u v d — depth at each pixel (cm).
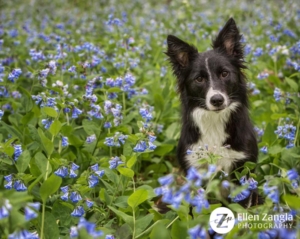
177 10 391
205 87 188
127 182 176
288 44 272
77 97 206
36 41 284
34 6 425
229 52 196
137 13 410
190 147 191
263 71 250
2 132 201
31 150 189
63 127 190
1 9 430
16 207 131
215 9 421
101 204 177
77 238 134
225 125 188
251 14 373
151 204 178
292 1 346
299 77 233
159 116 225
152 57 286
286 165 191
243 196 159
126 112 225
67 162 163
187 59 196
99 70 233
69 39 266
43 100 189
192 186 130
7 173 179
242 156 187
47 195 152
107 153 204
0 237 142
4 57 262
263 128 217
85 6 432
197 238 129
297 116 207
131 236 161
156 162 211
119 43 252
